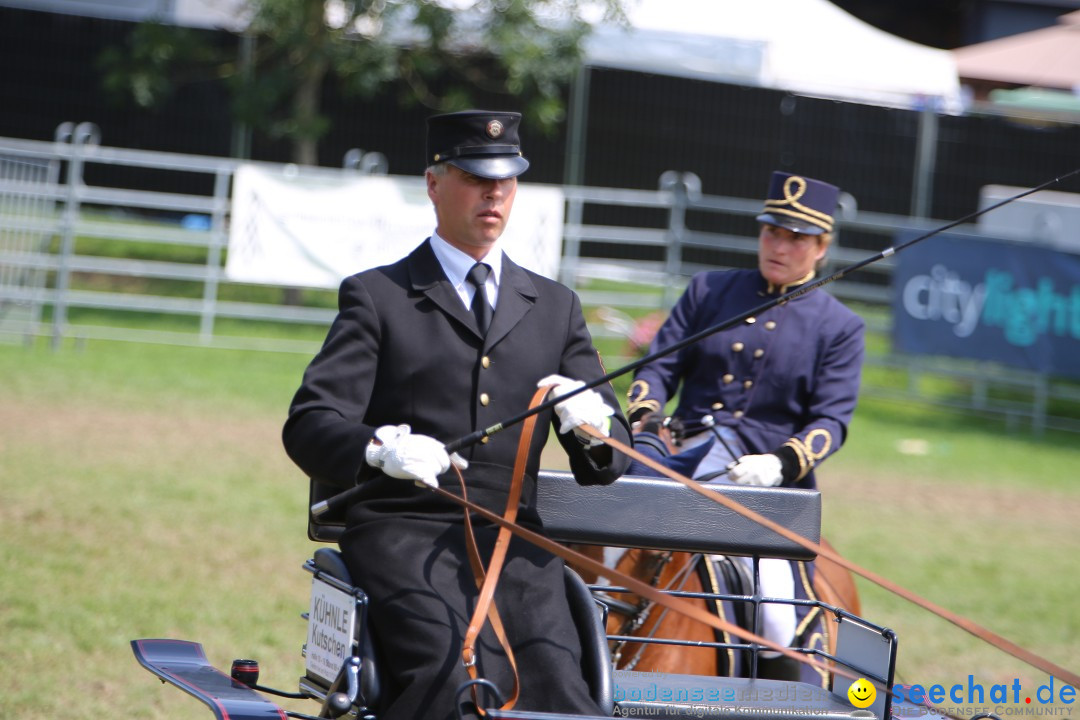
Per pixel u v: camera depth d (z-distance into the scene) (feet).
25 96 193.26
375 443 33.35
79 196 147.23
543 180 200.64
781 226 52.39
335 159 195.83
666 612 45.50
